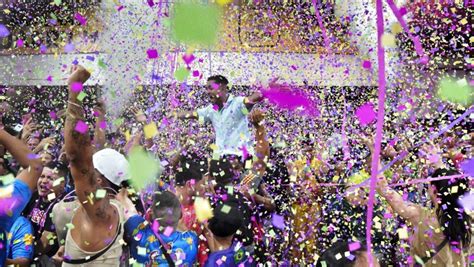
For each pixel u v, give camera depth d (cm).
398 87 579
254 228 338
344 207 385
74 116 215
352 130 530
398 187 373
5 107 518
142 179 272
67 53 608
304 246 382
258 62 639
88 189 220
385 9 361
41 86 613
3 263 221
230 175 338
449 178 266
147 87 561
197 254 266
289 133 541
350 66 635
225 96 475
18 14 652
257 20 659
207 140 497
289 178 424
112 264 231
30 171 228
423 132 486
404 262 333
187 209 293
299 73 633
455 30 614
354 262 175
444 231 262
